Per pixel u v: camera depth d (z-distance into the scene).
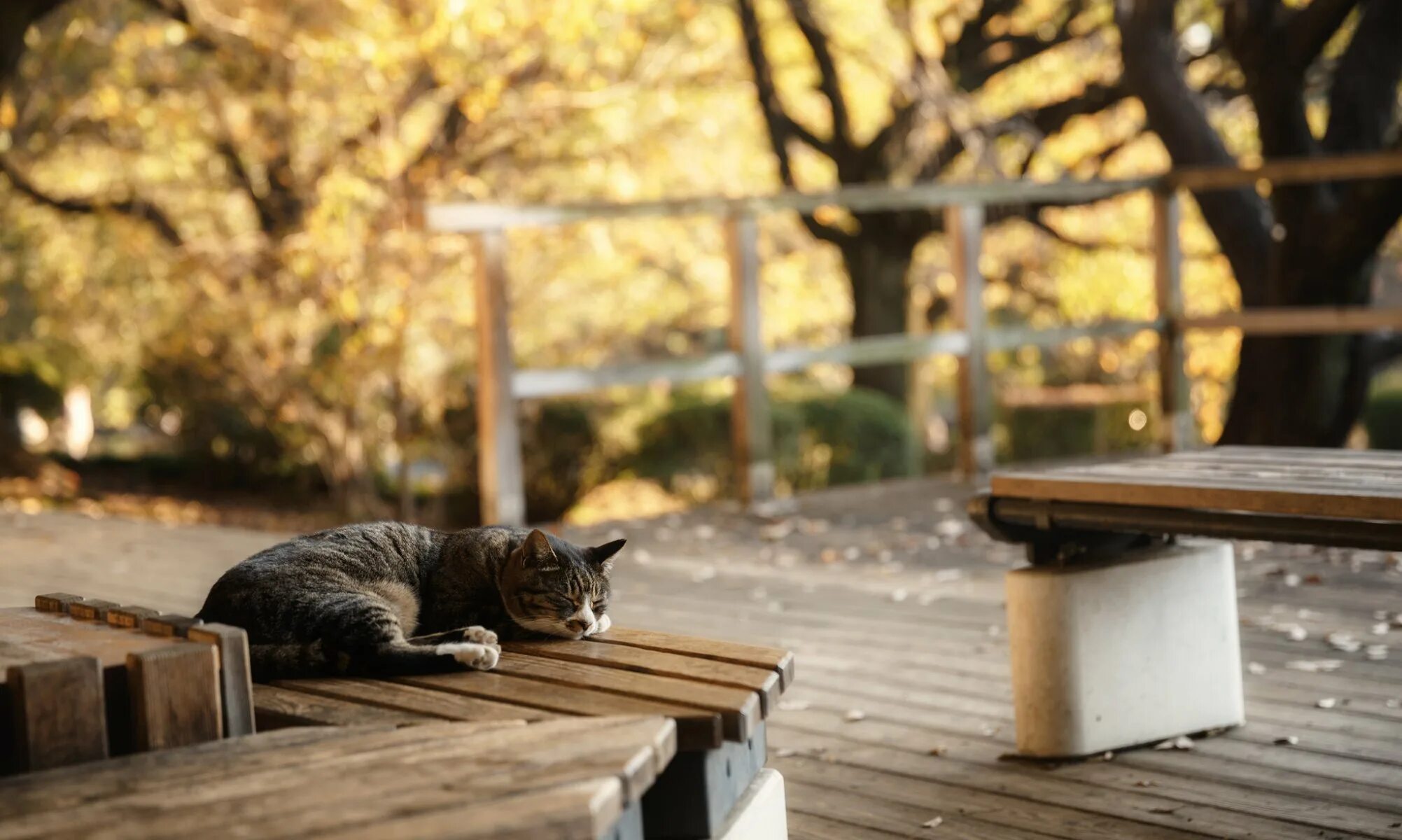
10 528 6.67
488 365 5.73
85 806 1.71
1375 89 7.15
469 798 1.69
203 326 9.75
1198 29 11.14
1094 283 13.23
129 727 2.03
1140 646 3.05
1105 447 11.85
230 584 2.43
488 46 8.85
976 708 3.44
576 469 10.06
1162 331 7.39
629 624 4.47
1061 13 11.41
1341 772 2.86
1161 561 3.08
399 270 9.41
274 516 10.49
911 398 12.34
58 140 10.64
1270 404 7.43
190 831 1.62
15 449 11.78
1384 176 6.74
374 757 1.86
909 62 11.02
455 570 2.62
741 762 2.20
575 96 9.47
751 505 6.57
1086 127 12.92
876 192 6.68
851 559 5.39
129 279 11.05
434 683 2.25
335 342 9.76
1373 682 3.48
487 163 10.29
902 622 4.37
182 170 10.50
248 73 9.53
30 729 1.89
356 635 2.31
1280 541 2.65
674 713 2.01
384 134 9.41
